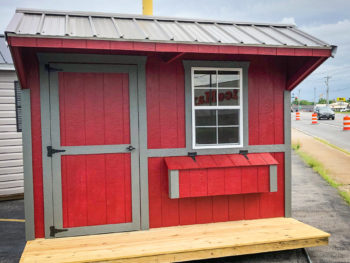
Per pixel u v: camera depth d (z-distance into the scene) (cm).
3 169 779
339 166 1064
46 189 441
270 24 548
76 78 447
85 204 454
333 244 497
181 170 458
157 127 478
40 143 439
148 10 578
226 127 506
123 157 466
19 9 446
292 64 514
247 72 509
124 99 464
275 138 526
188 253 406
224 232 460
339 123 2722
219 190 472
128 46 385
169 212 484
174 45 399
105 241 432
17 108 786
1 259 464
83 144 452
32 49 430
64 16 460
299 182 897
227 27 510
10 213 685
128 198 468
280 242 434
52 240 437
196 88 493
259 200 520
